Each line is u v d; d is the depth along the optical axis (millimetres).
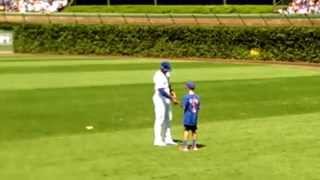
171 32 196500
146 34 199750
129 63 161500
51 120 65562
